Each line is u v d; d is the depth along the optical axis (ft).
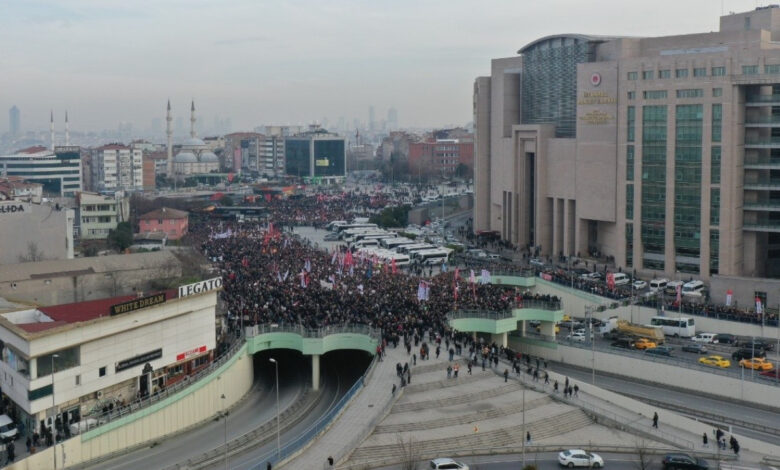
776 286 551.18
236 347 436.35
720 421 384.27
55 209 650.84
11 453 312.29
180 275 552.82
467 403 378.32
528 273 627.05
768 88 618.44
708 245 629.51
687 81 629.92
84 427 340.80
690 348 473.26
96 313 376.27
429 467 317.22
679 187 642.22
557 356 490.90
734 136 611.88
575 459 321.11
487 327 487.20
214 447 360.89
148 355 392.68
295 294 521.65
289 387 453.99
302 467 311.27
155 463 341.21
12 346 346.54
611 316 552.41
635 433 364.58
